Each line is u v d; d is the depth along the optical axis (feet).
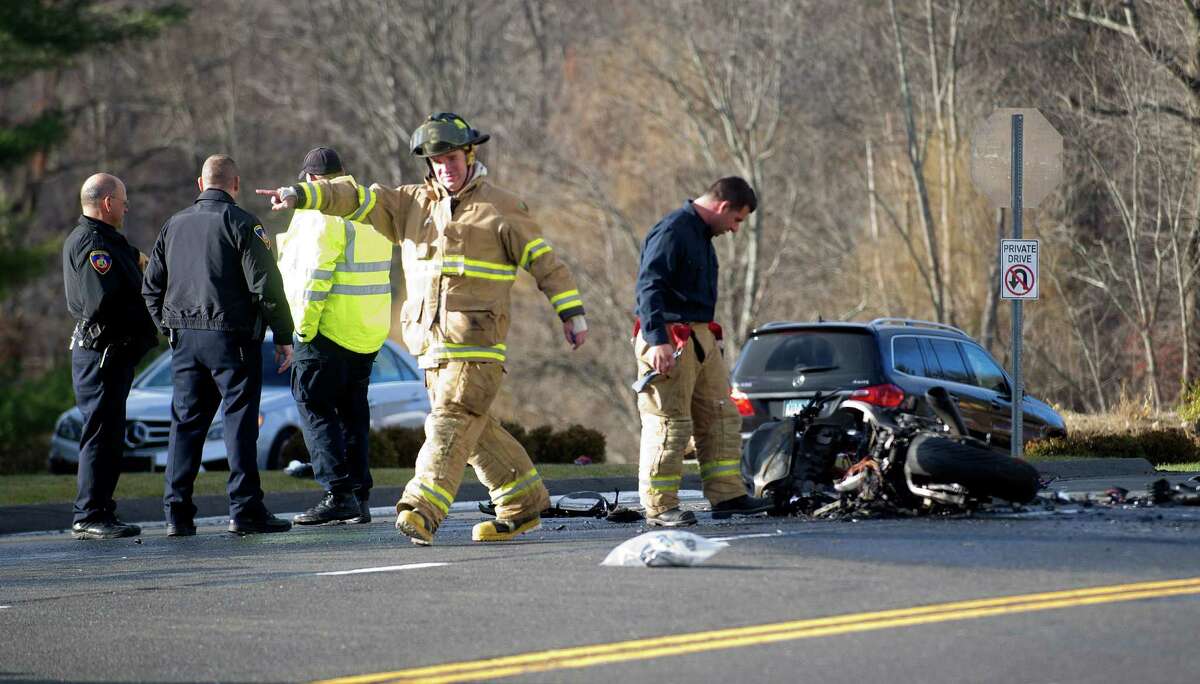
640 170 501.97
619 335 496.64
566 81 526.57
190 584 83.05
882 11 448.24
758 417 153.38
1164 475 156.66
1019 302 156.46
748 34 457.68
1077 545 79.87
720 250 484.33
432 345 93.61
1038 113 392.06
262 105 565.94
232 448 114.83
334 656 60.85
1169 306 383.24
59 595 81.61
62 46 371.76
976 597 66.03
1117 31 379.14
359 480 123.24
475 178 93.76
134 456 181.57
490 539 97.45
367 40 519.60
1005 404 173.06
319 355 119.14
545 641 61.46
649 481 102.37
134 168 576.61
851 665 55.26
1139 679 52.13
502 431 97.86
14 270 365.20
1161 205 363.15
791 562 77.61
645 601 68.80
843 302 479.00
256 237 113.19
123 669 60.75
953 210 444.96
